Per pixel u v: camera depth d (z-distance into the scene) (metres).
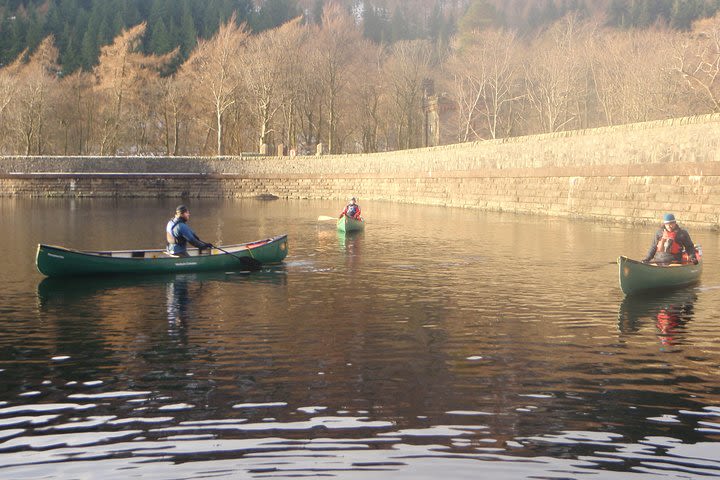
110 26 128.62
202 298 14.09
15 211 45.84
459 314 12.47
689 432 6.87
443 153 51.91
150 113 90.06
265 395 7.93
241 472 6.02
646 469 6.08
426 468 6.09
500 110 83.69
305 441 6.64
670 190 30.00
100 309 12.97
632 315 12.33
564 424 7.06
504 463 6.19
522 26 124.88
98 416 7.31
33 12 127.75
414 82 84.69
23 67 97.75
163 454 6.38
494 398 7.82
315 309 12.95
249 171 69.75
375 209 47.53
